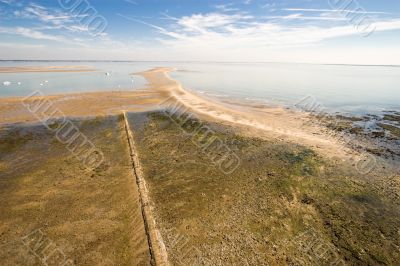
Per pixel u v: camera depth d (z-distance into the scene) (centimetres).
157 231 766
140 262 660
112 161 1213
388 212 897
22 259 665
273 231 785
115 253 686
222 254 694
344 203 939
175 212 857
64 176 1070
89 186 995
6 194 939
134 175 1081
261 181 1064
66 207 867
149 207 864
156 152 1341
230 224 808
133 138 1540
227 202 918
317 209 900
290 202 930
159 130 1698
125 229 771
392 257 704
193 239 743
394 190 1037
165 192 972
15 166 1157
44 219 809
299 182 1065
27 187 986
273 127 1867
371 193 1010
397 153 1431
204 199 932
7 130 1639
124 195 937
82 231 759
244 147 1428
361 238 771
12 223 790
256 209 884
